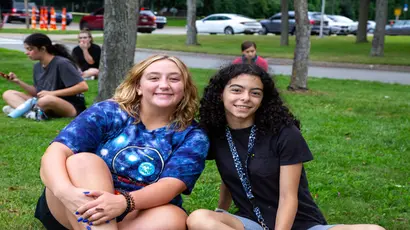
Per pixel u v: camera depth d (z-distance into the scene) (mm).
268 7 64125
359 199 4797
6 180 4871
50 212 3289
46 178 3111
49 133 6762
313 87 13031
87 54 12070
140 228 3080
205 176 5250
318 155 6191
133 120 3363
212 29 39062
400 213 4523
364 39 31078
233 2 59844
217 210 3344
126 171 3287
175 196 3266
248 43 8812
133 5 8188
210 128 3361
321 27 37469
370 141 7070
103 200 2963
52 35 30609
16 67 14117
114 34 8055
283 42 28688
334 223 4266
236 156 3248
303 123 8102
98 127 3322
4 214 4086
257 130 3238
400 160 6145
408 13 70688
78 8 60281
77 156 3150
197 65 18344
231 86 3197
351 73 17703
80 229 3062
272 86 3227
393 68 19578
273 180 3221
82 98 7738
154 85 3283
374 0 70625
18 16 41750
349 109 9727
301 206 3271
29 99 7578
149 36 32438
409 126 8211
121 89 3443
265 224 3217
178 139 3332
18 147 6016
